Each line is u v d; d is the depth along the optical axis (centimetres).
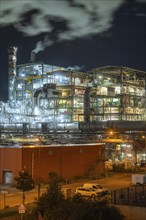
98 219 1975
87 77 13025
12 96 13575
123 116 11644
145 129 8388
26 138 8019
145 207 2344
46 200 2305
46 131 9431
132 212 2370
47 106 12262
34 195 4425
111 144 7694
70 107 11919
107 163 6900
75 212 2011
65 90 12356
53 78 12950
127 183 5322
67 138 7975
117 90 12300
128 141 7525
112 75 12600
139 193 2859
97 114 11731
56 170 5800
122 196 2644
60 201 2241
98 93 12306
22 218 2406
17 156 5456
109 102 11994
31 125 11231
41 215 2277
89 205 2066
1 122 11612
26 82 13312
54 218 2084
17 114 12238
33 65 13462
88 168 6359
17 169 5419
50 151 5738
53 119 12012
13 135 8944
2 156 5603
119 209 2314
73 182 5588
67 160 6016
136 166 7119
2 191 4731
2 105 12706
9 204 3850
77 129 9150
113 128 8362
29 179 3525
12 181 5469
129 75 12738
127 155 7675
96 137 7956
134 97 12319
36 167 5531
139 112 12356
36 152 5581
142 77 13088
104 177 6138
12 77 13662
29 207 3272
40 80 13062
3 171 5581
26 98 13212
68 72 12638
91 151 6488
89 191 4047
